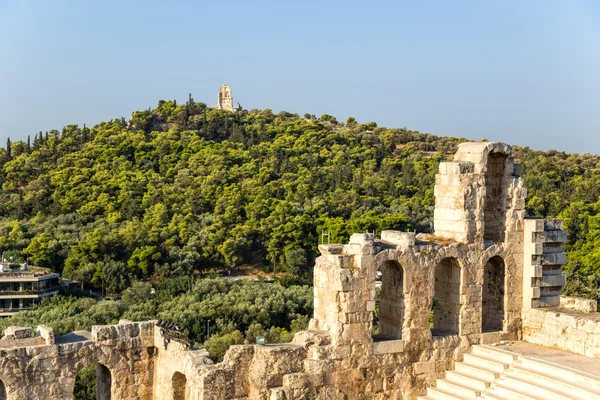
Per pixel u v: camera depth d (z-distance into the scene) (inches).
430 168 6584.6
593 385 1072.2
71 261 4402.1
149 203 5610.2
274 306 3476.9
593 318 1253.1
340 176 6259.8
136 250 4594.0
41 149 6929.1
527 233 1353.3
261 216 5374.0
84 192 5792.3
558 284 1387.8
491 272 1380.4
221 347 2714.1
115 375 1233.4
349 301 1139.9
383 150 7460.6
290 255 4690.0
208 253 4840.1
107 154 6806.1
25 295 3710.6
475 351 1275.8
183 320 3129.9
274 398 1066.1
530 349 1283.2
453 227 1295.5
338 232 4778.5
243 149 7426.2
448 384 1198.3
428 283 1226.6
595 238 4158.5
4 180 6171.3
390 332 1240.8
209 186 5935.0
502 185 1352.1
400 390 1199.6
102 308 3353.8
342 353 1135.6
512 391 1117.1
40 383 1151.0
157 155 7012.8
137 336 1257.4
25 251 4453.7
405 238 1207.6
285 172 6569.9
